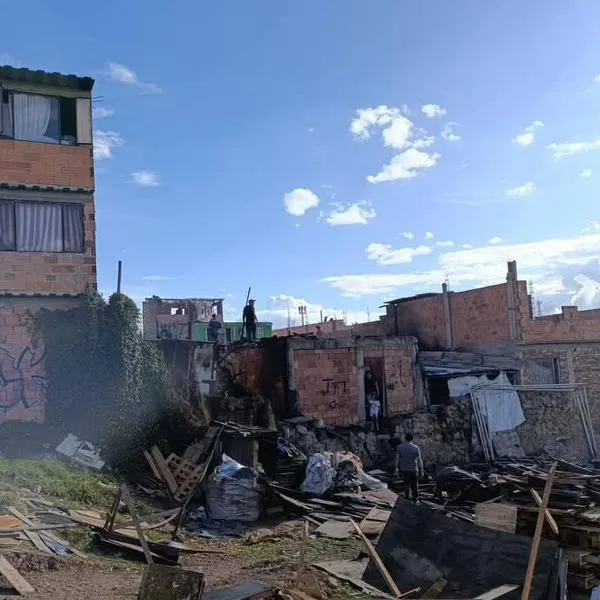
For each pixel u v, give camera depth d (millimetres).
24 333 16125
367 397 22969
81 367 16391
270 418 18766
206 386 19891
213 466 15625
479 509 10195
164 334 30125
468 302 28766
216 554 11383
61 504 11820
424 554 8672
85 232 16984
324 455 17594
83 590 8219
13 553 8859
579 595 8844
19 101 16562
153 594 6199
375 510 14812
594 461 24438
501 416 24281
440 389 25391
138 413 16781
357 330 37781
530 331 26156
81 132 17172
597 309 27391
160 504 14398
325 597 8234
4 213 16188
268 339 21906
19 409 15883
